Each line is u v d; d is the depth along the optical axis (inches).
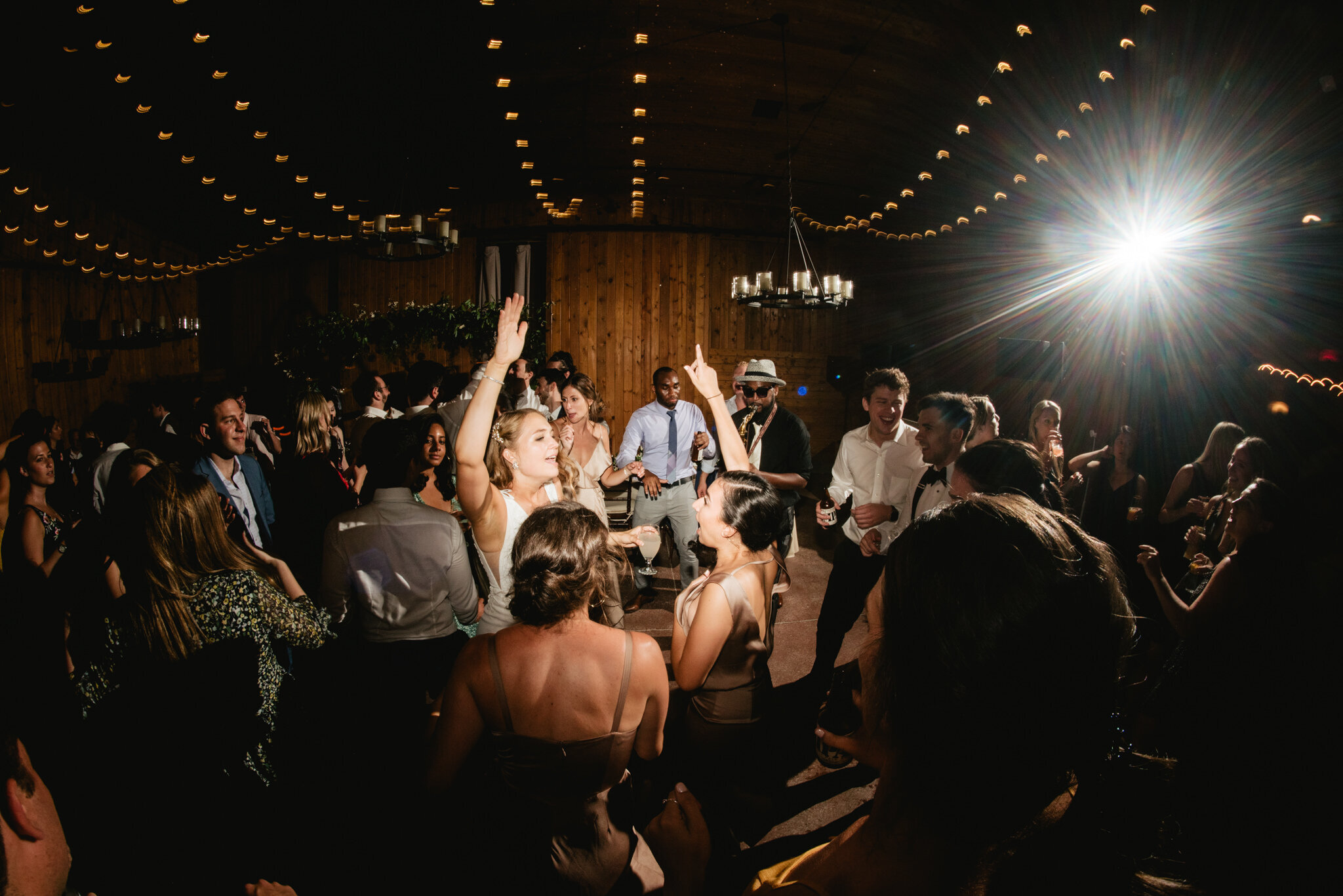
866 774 103.5
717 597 74.7
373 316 333.7
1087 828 21.6
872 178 348.5
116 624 66.4
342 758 91.5
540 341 358.9
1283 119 206.8
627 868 57.0
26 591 92.4
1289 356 209.2
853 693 29.8
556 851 55.7
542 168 344.5
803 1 224.8
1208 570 106.6
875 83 269.6
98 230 331.9
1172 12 206.1
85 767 65.9
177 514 68.0
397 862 79.4
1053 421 167.5
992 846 20.8
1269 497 70.8
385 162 318.3
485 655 53.9
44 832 30.5
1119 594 23.3
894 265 397.4
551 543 54.0
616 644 55.2
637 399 392.8
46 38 197.8
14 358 273.6
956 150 301.7
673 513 171.6
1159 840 31.5
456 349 341.4
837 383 402.3
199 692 67.8
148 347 363.9
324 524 144.8
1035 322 306.0
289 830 81.7
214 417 123.3
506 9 221.1
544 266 391.5
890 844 22.0
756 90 276.5
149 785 66.0
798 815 93.8
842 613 121.6
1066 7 216.8
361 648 89.0
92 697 66.2
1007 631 20.4
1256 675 66.5
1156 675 107.8
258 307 424.8
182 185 320.2
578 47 246.5
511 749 54.6
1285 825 55.1
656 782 95.4
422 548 86.7
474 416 75.7
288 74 238.2
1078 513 163.2
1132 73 229.6
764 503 76.6
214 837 68.3
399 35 227.0
